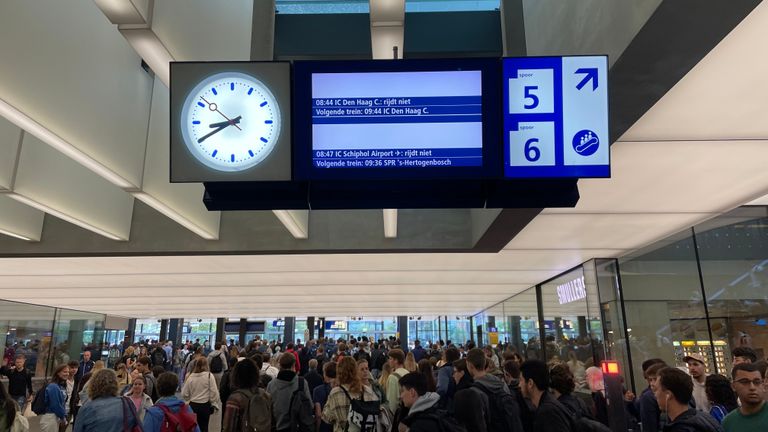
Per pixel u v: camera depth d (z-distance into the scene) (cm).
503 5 561
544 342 1398
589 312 1030
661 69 331
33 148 625
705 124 420
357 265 1067
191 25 448
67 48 450
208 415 723
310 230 896
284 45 723
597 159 341
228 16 548
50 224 905
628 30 306
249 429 471
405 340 3934
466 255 958
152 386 799
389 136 347
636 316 940
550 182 363
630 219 698
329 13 740
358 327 4591
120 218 865
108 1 337
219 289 1502
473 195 365
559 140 344
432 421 321
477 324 2873
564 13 432
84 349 2181
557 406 335
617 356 937
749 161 496
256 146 351
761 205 646
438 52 728
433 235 885
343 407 499
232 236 895
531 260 1019
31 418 877
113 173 526
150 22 365
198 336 4522
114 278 1255
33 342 1766
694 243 830
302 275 1216
